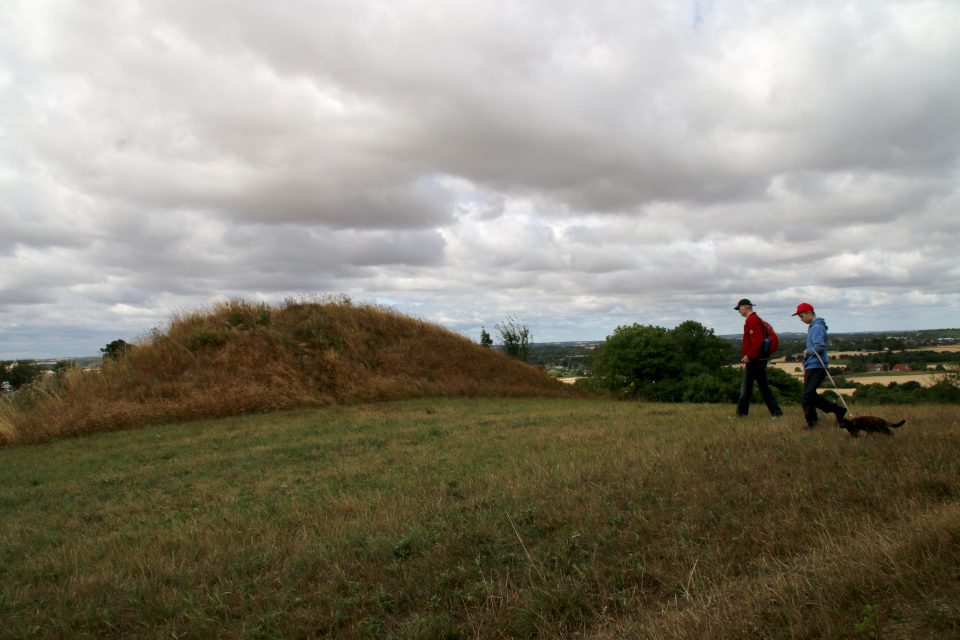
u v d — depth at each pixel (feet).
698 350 143.84
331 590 12.68
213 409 48.08
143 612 12.41
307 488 23.06
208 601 12.71
